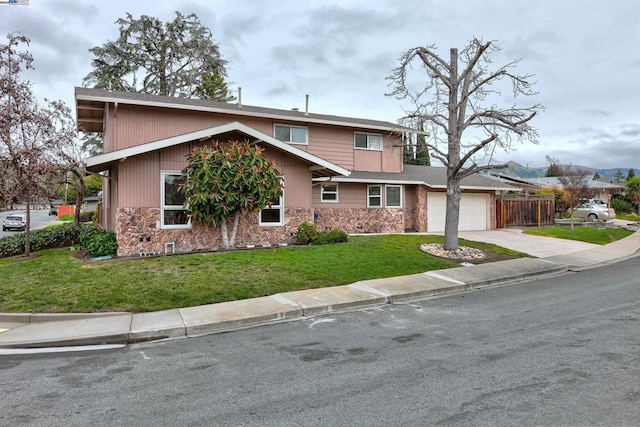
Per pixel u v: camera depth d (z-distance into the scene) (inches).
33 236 533.3
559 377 164.4
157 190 472.1
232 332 246.4
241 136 518.9
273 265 399.9
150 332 237.0
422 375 170.1
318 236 550.6
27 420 136.6
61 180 620.1
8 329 245.6
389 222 768.9
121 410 143.4
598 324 243.1
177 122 652.1
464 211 847.1
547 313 273.6
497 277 398.9
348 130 797.2
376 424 129.3
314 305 292.7
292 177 558.6
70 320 262.1
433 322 259.1
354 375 172.2
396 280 375.6
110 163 470.0
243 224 523.2
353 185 761.6
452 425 127.3
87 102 613.9
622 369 171.9
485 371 172.9
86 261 417.1
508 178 1421.0
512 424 127.1
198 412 140.9
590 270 454.3
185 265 387.9
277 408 142.6
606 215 1114.1
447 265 446.3
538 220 922.7
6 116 470.6
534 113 474.6
